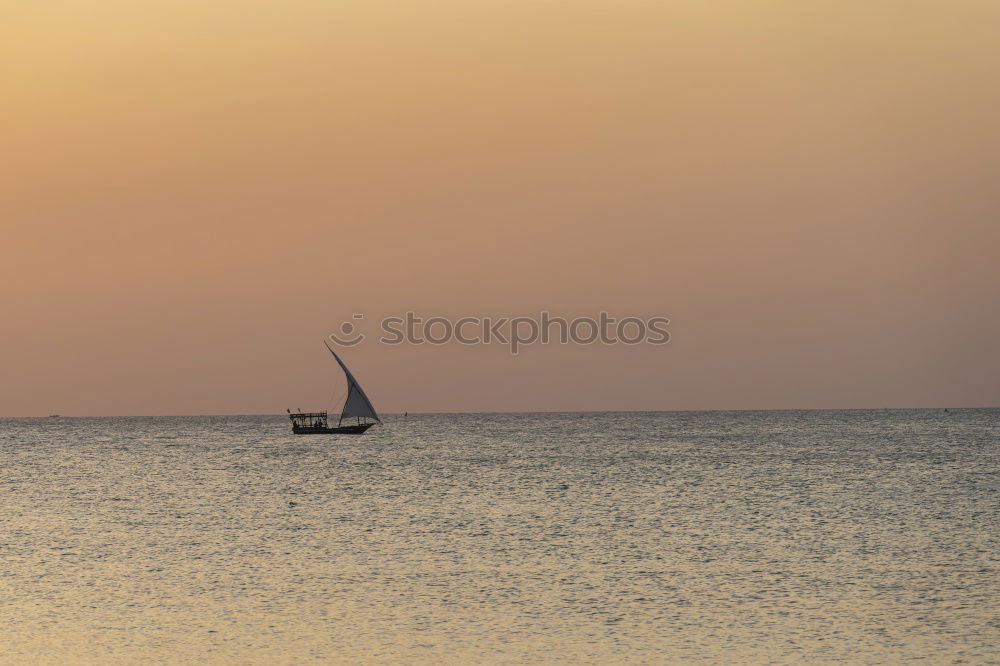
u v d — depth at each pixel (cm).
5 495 10400
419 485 11044
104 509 8994
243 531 7406
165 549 6538
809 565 5797
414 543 6738
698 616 4584
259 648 4084
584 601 4894
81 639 4222
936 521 7681
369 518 8138
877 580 5350
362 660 3928
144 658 3956
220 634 4294
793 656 3950
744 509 8544
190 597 5012
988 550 6269
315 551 6419
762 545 6544
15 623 4488
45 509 9031
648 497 9562
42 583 5381
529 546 6575
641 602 4869
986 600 4844
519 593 5088
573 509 8631
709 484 10844
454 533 7212
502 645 4125
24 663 3884
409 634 4291
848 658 3919
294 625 4441
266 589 5203
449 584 5316
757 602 4853
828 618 4525
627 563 5909
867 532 7106
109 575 5609
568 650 4050
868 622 4444
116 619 4562
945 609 4672
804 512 8306
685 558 6072
